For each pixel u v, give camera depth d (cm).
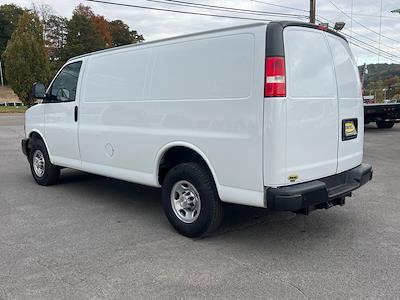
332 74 423
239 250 405
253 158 372
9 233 457
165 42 450
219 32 396
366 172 474
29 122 705
